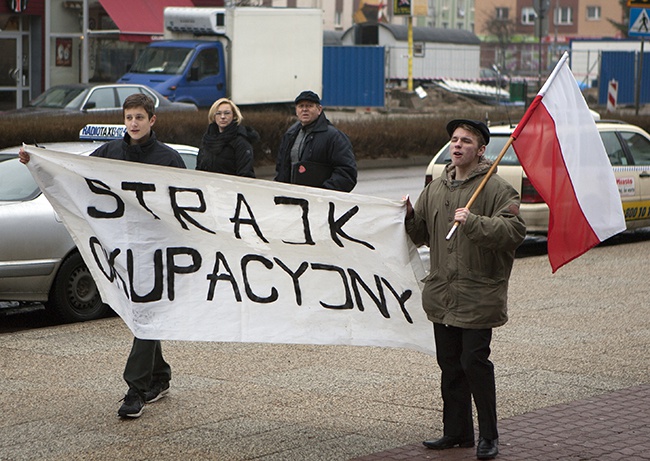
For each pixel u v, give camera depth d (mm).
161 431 7172
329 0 81188
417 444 6957
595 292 12734
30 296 10859
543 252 16781
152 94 30844
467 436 6867
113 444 6875
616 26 89375
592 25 111812
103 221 7305
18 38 39938
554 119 6961
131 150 7652
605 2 111062
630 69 54969
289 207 7246
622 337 10297
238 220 7273
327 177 9852
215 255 7344
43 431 7152
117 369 8859
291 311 7328
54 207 7324
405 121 32656
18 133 23547
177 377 8617
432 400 8016
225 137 10711
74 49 41531
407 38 57906
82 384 8375
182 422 7383
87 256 7418
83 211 7305
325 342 7312
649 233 18891
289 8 37281
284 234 7277
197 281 7336
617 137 17031
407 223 7129
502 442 6961
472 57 59000
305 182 9812
